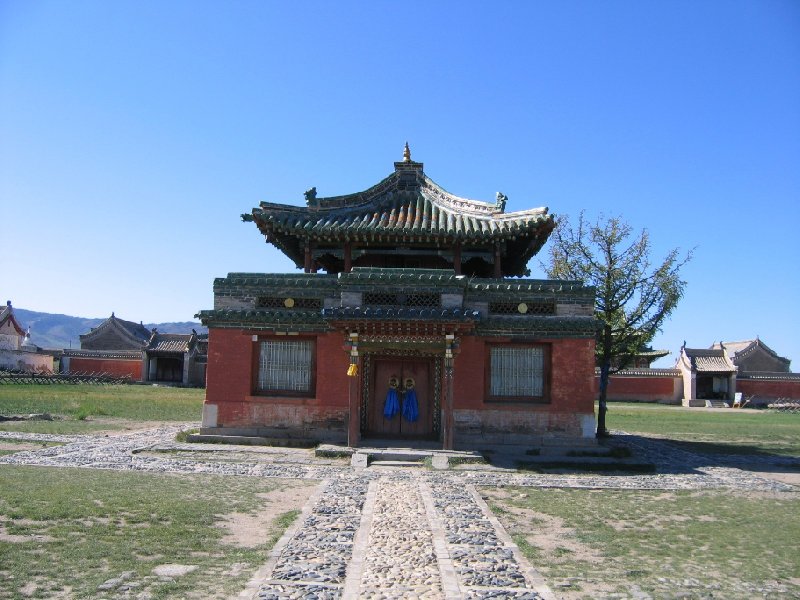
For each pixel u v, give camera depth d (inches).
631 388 3698.3
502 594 409.1
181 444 1044.5
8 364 3708.2
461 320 978.1
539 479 860.0
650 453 1195.3
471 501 698.2
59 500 628.1
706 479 903.7
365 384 1106.7
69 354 3740.2
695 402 3489.2
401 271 1054.4
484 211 1204.5
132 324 4500.5
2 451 949.8
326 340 1096.2
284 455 987.3
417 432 1103.0
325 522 585.6
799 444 1467.8
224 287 1114.1
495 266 1182.3
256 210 1156.5
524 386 1088.8
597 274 1438.2
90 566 444.5
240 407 1095.6
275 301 1112.2
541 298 1090.7
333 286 1101.7
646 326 1440.7
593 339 1082.1
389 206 1243.2
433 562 472.4
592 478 885.8
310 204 1204.5
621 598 416.5
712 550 540.4
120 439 1119.0
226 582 421.4
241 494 709.9
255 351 1110.4
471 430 1070.4
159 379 3814.0
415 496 717.3
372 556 482.9
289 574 437.4
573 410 1072.2
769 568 492.4
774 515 679.1
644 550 536.7
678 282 1432.1
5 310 3752.5
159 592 397.4
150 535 526.3
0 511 577.3
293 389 1103.0
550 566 482.3
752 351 3946.9
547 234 1175.0
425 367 1115.3
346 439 1075.9
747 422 2165.4
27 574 422.3
